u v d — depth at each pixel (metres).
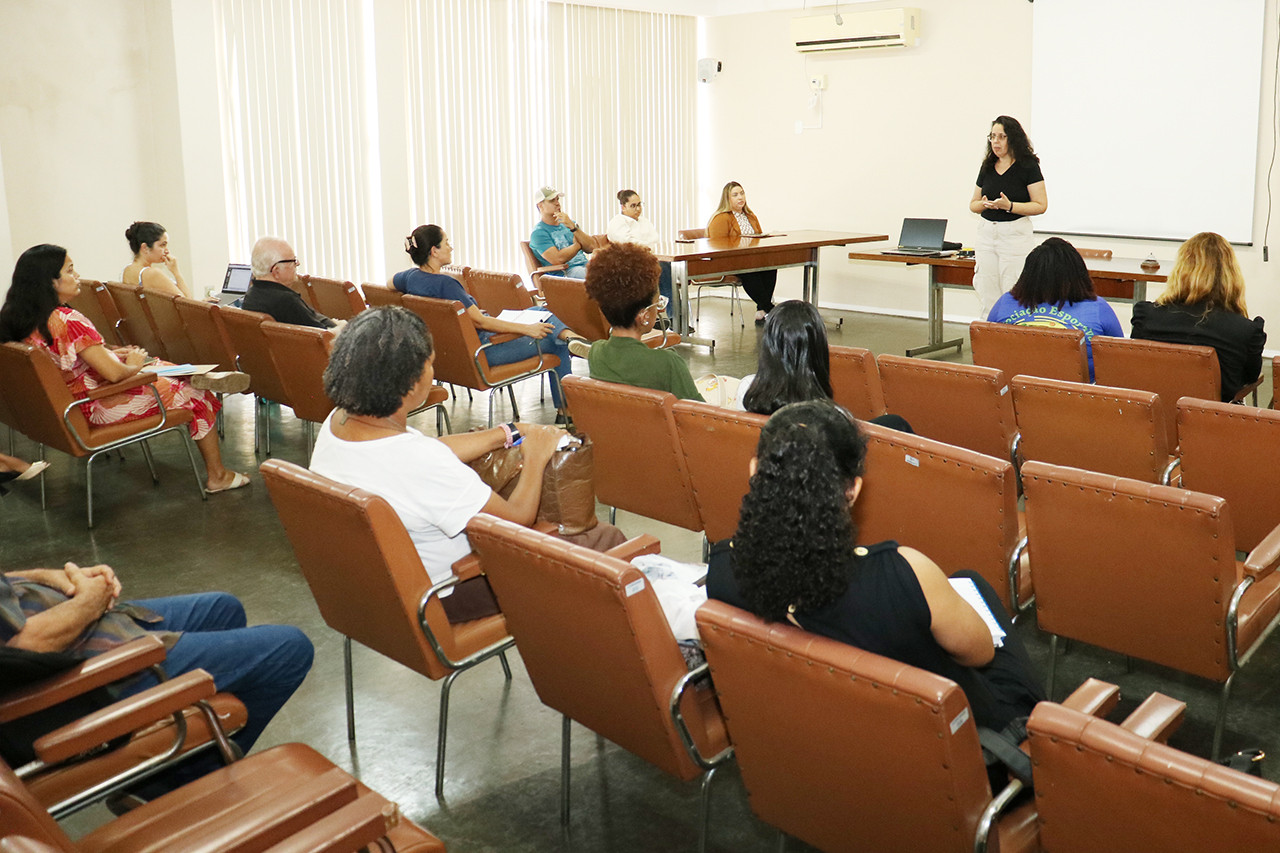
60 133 7.63
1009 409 3.40
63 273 4.34
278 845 1.40
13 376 4.26
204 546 4.18
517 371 5.48
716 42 10.98
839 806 1.75
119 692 1.95
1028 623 3.34
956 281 7.64
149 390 4.52
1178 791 1.26
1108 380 3.96
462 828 2.41
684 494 3.24
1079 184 8.63
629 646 1.93
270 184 8.41
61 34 7.53
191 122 7.79
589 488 2.71
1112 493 2.26
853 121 10.05
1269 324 7.86
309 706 2.97
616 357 3.39
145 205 8.10
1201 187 8.00
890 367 3.60
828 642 1.57
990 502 2.41
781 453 1.63
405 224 9.20
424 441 2.45
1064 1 8.45
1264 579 2.58
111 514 4.55
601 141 10.45
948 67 9.30
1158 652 2.40
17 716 1.77
